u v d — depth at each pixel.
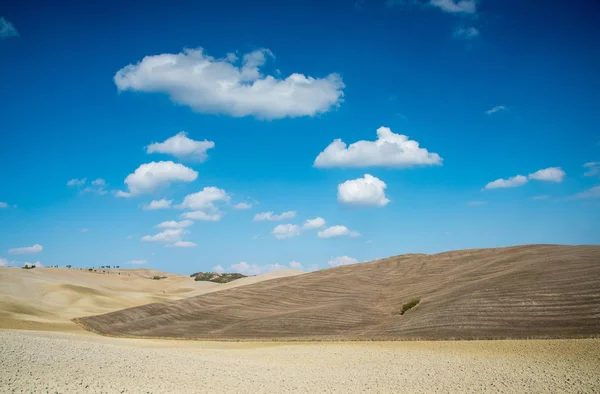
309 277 107.56
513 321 50.00
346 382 29.58
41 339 38.62
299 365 36.06
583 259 67.81
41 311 86.81
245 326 67.44
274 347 48.50
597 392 26.47
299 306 80.44
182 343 54.19
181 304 85.69
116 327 69.88
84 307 102.75
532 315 50.75
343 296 85.50
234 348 48.44
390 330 56.03
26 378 24.89
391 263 113.38
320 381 29.84
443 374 31.81
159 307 83.12
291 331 61.47
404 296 78.50
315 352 43.41
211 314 78.12
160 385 26.56
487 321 51.28
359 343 49.62
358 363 36.75
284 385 28.48
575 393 26.31
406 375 31.75
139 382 26.84
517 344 42.59
